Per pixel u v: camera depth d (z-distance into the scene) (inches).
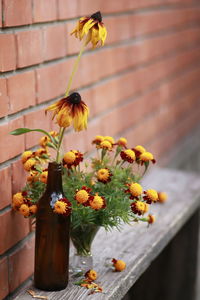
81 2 80.4
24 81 66.7
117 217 64.7
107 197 61.6
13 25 64.1
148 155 63.7
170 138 126.4
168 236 78.2
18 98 65.6
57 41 74.1
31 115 68.4
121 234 75.9
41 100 70.6
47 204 60.1
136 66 102.7
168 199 88.9
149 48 108.4
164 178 97.7
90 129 85.2
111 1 90.5
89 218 62.1
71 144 78.7
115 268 66.2
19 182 66.3
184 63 134.3
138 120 105.4
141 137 107.3
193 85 145.6
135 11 100.4
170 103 124.7
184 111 137.9
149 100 110.7
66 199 58.9
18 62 65.2
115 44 93.1
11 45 63.8
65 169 63.2
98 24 58.8
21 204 61.9
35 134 69.4
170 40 121.0
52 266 61.4
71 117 57.3
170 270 102.6
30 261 69.6
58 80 74.9
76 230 63.8
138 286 101.9
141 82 105.7
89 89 84.8
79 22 59.0
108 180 61.4
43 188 62.4
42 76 70.7
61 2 74.6
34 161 62.2
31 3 67.6
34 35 68.5
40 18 69.6
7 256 64.8
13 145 64.7
